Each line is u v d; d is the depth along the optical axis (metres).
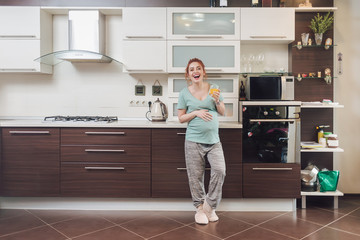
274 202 2.96
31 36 3.14
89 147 2.89
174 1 3.32
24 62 3.16
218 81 3.25
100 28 3.25
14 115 3.45
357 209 2.99
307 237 2.33
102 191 2.90
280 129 2.89
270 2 3.20
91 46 3.19
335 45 3.22
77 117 3.21
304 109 3.31
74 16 3.19
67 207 2.98
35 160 2.91
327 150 3.00
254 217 2.77
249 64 3.30
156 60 3.15
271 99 3.04
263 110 2.89
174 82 3.27
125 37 3.15
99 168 2.89
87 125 2.88
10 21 3.14
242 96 3.34
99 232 2.42
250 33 3.14
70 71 3.45
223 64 3.18
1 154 2.93
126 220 2.69
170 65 3.16
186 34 3.16
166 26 3.14
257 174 2.89
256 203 2.96
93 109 3.45
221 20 3.16
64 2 3.33
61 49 3.43
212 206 2.58
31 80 3.45
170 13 3.13
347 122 3.39
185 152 2.65
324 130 3.32
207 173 2.86
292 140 2.89
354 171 3.42
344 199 3.33
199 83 2.59
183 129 2.86
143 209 2.96
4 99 3.44
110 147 2.89
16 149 2.92
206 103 2.56
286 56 3.40
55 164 2.91
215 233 2.40
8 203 3.01
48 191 2.92
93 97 3.44
